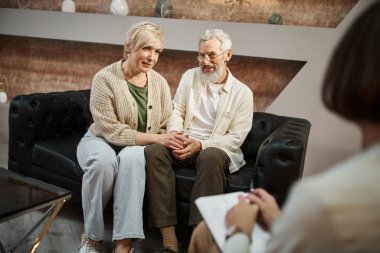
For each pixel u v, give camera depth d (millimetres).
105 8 3096
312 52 2328
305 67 2365
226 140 1872
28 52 3492
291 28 2354
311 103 2391
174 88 2977
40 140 2133
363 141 577
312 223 492
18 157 2111
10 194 1347
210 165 1628
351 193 487
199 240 1047
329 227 480
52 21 3078
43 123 2123
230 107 1971
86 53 3250
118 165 1682
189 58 2877
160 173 1668
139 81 1907
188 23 2619
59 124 2248
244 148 2141
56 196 1348
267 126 2119
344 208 480
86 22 2947
